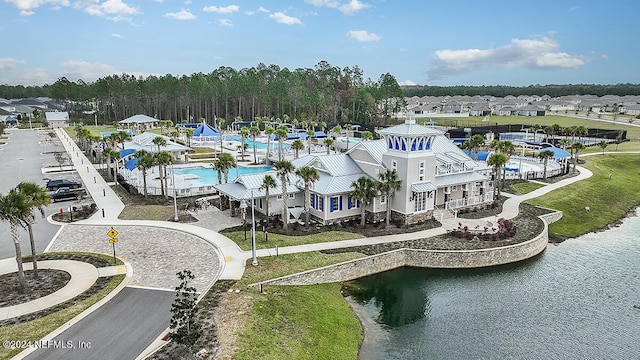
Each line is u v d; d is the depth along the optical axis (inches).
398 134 1808.6
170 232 1718.8
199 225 1801.2
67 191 2235.5
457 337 1164.5
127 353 901.2
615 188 2817.4
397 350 1098.7
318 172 2009.1
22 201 1128.2
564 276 1560.0
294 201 2007.9
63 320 1025.5
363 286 1446.9
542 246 1807.3
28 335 959.6
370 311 1294.3
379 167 1910.7
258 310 1107.3
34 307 1090.1
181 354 902.4
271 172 2094.0
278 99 6378.0
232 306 1110.4
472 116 7696.9
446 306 1334.9
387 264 1568.7
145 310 1081.4
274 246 1568.7
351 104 6879.9
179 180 2792.8
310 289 1323.8
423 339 1151.6
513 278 1536.7
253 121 6171.3
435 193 1975.9
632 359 1069.8
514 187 2652.6
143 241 1611.7
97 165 3277.6
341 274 1448.1
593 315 1286.9
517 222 1966.0
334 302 1291.8
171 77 6815.9
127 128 6097.4
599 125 6018.7
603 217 2301.9
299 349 996.6
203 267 1373.0
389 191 1792.6
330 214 1854.1
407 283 1483.8
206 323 1023.0
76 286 1214.3
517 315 1284.4
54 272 1310.3
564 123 6309.1
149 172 3073.3
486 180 2183.8
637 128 5674.2
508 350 1107.3
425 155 1856.5
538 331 1196.5
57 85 7480.3
